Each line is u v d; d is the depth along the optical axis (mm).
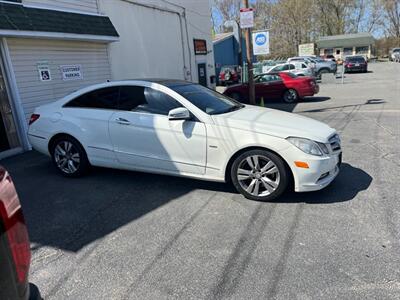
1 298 1507
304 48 57781
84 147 5207
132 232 3650
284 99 14664
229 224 3707
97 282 2842
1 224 1561
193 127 4371
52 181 5398
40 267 3080
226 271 2906
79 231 3736
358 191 4395
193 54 16516
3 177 1740
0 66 7332
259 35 10141
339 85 21031
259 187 4215
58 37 8141
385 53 68125
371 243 3207
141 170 4879
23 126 7809
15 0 7410
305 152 3916
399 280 2686
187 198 4449
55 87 8695
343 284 2670
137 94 4875
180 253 3205
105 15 10281
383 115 9883
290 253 3111
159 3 13492
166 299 2607
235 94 15430
